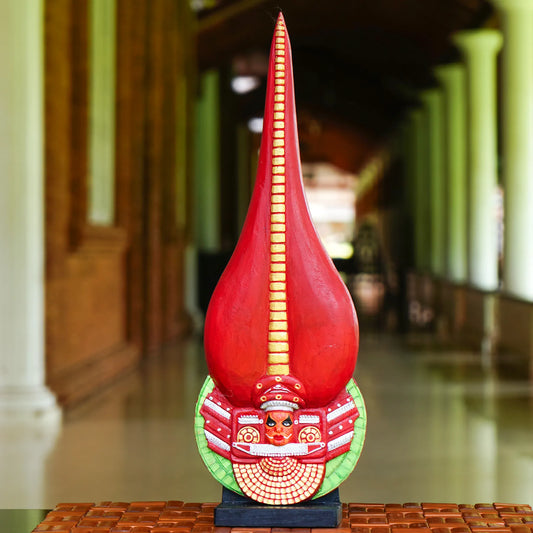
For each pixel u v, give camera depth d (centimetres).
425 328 1487
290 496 255
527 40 1008
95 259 829
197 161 1920
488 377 925
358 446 258
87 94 723
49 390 642
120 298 960
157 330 1122
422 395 809
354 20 1723
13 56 606
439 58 1645
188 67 1441
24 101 609
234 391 254
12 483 489
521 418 695
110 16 902
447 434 634
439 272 1830
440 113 1845
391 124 2783
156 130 1095
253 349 251
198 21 1630
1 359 612
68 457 551
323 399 254
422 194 2059
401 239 2492
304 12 1688
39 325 625
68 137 704
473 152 1323
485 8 1257
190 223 1462
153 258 1098
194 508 276
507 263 1048
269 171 255
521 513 270
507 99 1025
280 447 254
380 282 2212
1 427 603
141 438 608
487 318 1181
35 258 619
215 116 1938
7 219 606
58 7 668
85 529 254
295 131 257
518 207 1027
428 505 279
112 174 921
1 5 606
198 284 1648
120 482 492
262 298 251
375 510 273
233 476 259
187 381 873
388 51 1966
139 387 834
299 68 2495
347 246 2333
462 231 1556
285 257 252
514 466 537
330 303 249
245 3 1619
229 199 2262
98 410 711
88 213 791
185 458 551
